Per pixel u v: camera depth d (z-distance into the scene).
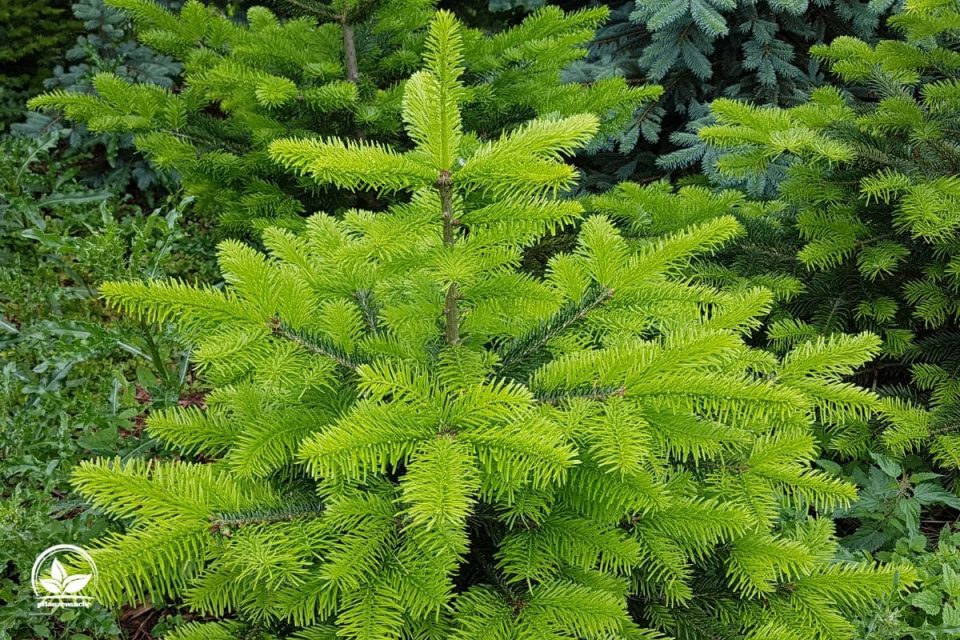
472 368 1.62
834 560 2.45
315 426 1.69
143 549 1.39
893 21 2.94
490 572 1.79
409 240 1.46
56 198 4.84
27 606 2.35
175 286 1.51
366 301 1.93
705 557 1.99
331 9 3.61
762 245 3.42
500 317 1.83
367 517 1.60
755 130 3.03
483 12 5.98
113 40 5.44
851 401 1.77
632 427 1.49
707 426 1.64
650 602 1.95
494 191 1.45
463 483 1.36
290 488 1.79
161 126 3.68
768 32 4.71
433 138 1.37
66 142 5.67
